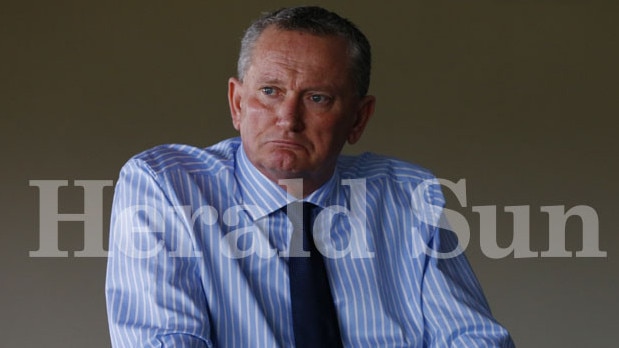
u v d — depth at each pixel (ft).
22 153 45.01
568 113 46.47
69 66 45.14
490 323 18.71
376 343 18.54
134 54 45.29
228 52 45.39
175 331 16.56
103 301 45.16
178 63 45.34
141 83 45.27
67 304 45.06
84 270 45.16
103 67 45.21
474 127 46.21
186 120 45.34
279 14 17.06
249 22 45.42
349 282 18.63
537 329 46.55
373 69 45.93
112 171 45.27
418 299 19.12
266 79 16.92
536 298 46.60
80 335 45.09
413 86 45.96
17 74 45.01
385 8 45.80
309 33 16.84
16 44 45.01
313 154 17.25
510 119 46.26
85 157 45.21
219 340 17.48
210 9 45.39
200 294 17.48
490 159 46.32
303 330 17.60
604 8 46.42
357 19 45.80
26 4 45.01
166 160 18.54
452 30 46.01
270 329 17.51
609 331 46.68
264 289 17.90
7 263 44.88
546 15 46.32
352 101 17.52
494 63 46.21
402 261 19.44
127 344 16.74
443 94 46.09
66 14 45.09
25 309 44.83
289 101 16.89
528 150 46.42
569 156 46.60
